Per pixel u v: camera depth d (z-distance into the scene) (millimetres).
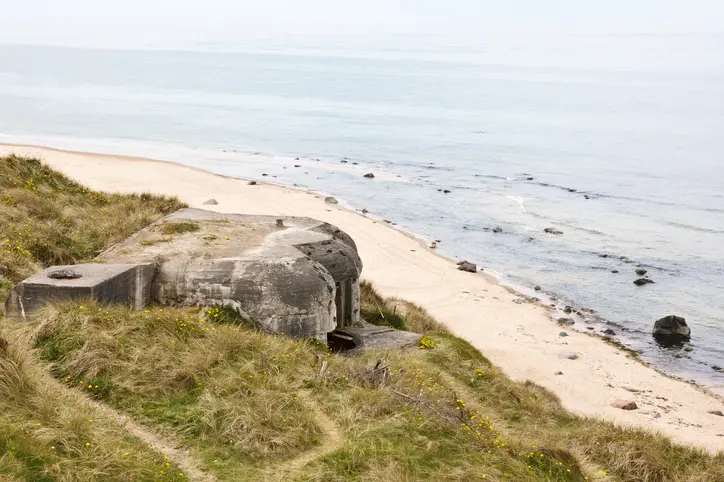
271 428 10148
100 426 9336
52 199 21844
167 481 8680
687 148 66375
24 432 8500
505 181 50531
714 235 39000
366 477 9391
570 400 19531
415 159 57188
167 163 48344
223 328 13289
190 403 10586
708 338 25797
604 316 27500
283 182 46500
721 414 19688
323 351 15055
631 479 12672
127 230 20281
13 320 12688
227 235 17938
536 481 10445
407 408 11500
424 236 36250
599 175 53906
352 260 18203
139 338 11852
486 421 12711
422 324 21406
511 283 30406
